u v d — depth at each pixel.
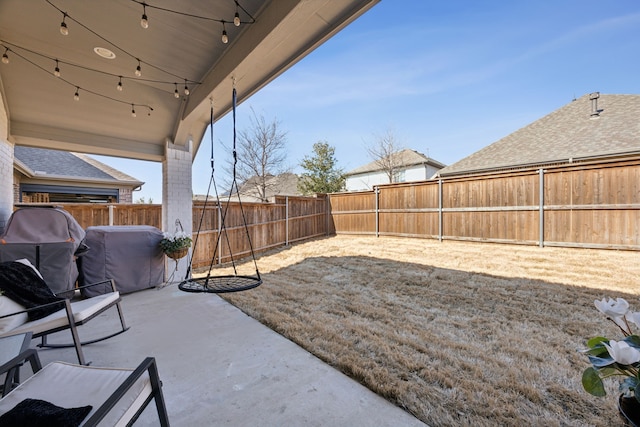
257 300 4.21
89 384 1.50
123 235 4.66
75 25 2.96
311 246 9.02
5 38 3.19
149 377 1.49
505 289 4.51
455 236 8.41
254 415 1.89
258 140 16.00
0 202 4.01
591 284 4.55
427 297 4.28
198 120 5.45
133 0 2.60
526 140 11.04
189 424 1.80
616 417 1.87
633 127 8.77
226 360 2.57
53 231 3.73
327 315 3.62
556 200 6.85
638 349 1.20
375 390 2.14
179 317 3.62
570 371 2.38
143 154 5.68
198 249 6.47
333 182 18.44
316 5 2.38
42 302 2.50
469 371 2.40
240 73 3.32
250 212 7.98
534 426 1.80
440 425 1.81
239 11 2.75
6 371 1.50
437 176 11.82
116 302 2.99
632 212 6.02
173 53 3.44
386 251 7.70
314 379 2.29
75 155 11.12
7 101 4.21
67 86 4.14
